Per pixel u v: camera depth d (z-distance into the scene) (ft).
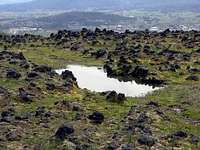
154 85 279.28
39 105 181.98
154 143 142.31
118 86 273.54
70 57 386.73
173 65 322.14
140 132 149.48
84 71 326.65
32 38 504.02
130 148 134.21
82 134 145.48
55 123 158.40
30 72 232.53
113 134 148.66
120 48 396.78
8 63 274.16
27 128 152.05
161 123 167.12
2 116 162.81
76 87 232.94
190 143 147.74
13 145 136.36
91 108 188.24
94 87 268.62
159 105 206.28
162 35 466.29
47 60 363.35
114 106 197.98
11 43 458.50
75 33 499.51
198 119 184.96
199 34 460.96
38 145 136.15
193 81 283.18
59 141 138.92
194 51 378.53
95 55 387.34
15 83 213.87
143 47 395.14
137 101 217.97
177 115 188.65
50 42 473.67
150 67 321.93
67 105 182.70
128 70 312.91
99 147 136.56
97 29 514.27
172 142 146.30
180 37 450.30
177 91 246.68
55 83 223.10
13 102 182.80
